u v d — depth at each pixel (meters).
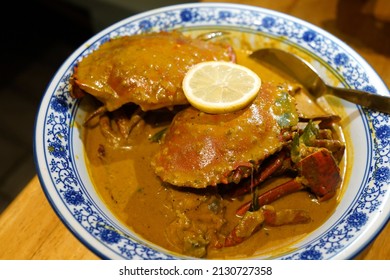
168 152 0.33
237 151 0.32
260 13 0.43
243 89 0.33
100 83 0.36
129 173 0.35
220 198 0.32
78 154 0.34
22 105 0.69
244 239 0.31
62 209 0.29
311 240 0.29
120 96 0.35
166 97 0.35
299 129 0.34
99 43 0.40
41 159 0.31
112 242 0.27
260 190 0.34
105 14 0.70
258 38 0.42
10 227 0.32
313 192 0.33
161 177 0.32
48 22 0.76
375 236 0.28
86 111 0.37
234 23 0.43
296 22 0.42
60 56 0.74
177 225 0.31
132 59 0.36
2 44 0.75
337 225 0.29
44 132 0.33
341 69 0.39
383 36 0.46
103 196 0.33
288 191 0.33
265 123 0.33
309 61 0.40
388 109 0.34
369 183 0.31
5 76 0.72
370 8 0.49
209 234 0.31
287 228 0.31
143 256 0.27
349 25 0.47
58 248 0.32
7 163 0.63
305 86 0.40
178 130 0.33
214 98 0.33
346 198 0.32
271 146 0.32
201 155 0.32
